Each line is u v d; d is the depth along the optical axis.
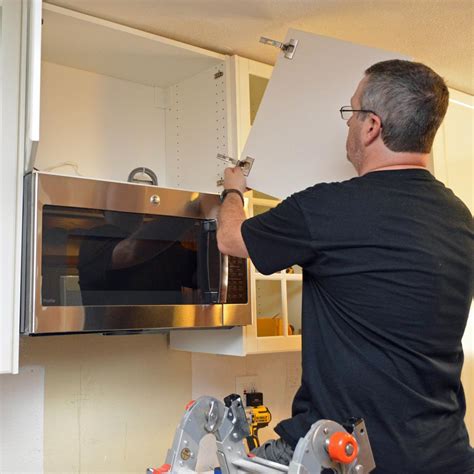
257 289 1.89
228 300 1.46
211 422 1.09
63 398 1.55
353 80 1.37
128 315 1.30
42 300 1.18
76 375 1.58
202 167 1.70
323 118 1.40
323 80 1.42
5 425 1.46
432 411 1.07
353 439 0.87
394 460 1.02
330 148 1.38
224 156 1.50
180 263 1.40
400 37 1.61
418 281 1.05
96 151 1.71
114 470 1.61
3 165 1.20
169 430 1.72
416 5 1.42
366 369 1.05
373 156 1.16
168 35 1.57
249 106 1.64
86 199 1.25
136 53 1.60
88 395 1.59
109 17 1.46
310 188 1.15
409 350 1.05
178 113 1.81
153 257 1.35
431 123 1.13
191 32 1.56
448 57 1.74
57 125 1.64
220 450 1.09
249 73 1.65
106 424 1.61
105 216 1.29
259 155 1.46
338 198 1.10
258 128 1.48
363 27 1.55
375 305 1.06
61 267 1.21
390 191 1.10
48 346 1.54
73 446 1.55
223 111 1.65
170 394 1.74
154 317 1.33
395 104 1.12
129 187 1.32
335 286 1.10
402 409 1.04
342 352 1.08
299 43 1.47
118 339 1.66
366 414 1.04
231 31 1.56
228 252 1.30
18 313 1.17
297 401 1.17
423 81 1.13
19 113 1.22
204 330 1.63
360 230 1.07
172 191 1.39
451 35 1.60
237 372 1.90
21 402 1.49
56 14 1.38
